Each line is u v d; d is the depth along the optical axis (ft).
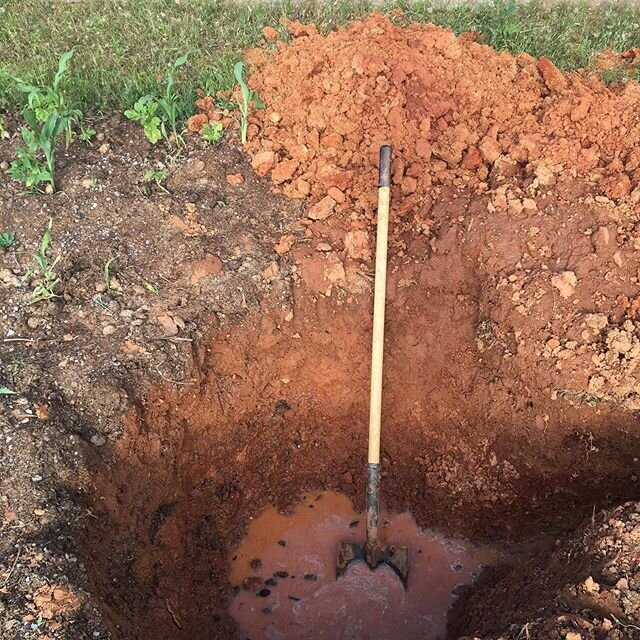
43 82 8.10
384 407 7.41
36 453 5.48
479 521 7.20
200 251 6.84
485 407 6.79
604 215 6.49
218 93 7.98
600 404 6.06
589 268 6.34
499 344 6.59
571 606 4.94
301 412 7.41
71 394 5.89
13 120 7.83
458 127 7.25
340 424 7.54
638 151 6.71
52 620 4.78
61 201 7.05
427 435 7.34
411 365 7.14
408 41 7.68
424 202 7.10
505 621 5.60
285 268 6.86
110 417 5.88
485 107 7.48
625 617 4.74
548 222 6.60
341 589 7.09
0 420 5.60
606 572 5.03
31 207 6.97
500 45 8.71
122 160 7.43
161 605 6.04
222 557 7.19
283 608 7.05
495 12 9.13
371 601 7.04
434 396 7.18
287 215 7.20
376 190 7.17
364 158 7.28
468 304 6.87
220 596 7.02
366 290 6.91
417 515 7.50
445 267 6.86
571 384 6.10
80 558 5.17
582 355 6.08
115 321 6.36
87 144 7.57
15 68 8.32
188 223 7.01
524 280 6.47
